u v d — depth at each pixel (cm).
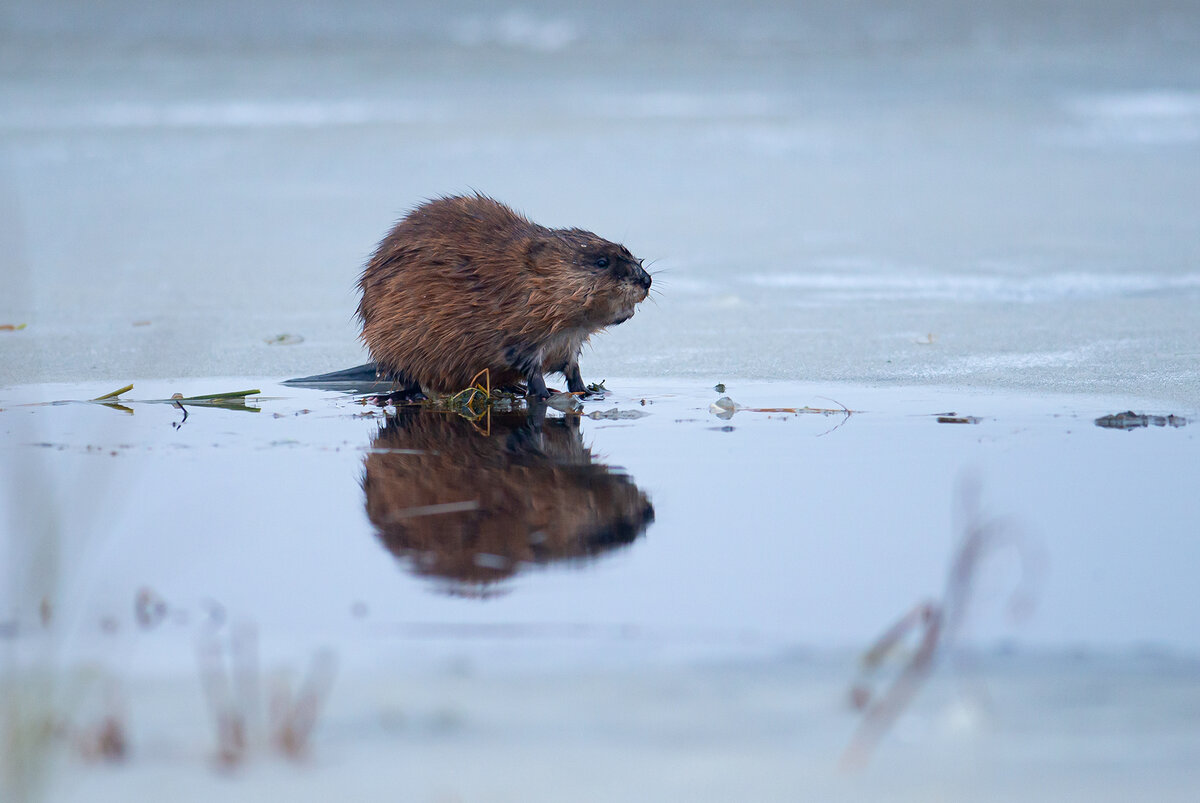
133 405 2555
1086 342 2973
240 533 1752
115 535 1739
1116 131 6456
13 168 5697
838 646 1367
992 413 2383
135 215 4822
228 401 2609
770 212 4781
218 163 5797
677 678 1293
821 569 1603
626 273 2558
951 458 2078
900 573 1586
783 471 2030
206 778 1105
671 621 1441
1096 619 1427
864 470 2022
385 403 2609
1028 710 1215
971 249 4162
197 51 9100
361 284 2766
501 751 1145
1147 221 4531
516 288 2559
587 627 1426
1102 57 8912
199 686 1281
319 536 1736
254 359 2992
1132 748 1147
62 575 1591
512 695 1254
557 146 6091
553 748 1150
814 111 7019
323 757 1138
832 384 2662
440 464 2100
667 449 2180
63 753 1145
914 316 3303
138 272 3972
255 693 1261
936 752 1143
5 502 1880
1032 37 9756
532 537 1736
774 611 1469
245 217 4772
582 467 2075
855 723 1195
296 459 2134
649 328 3253
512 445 2230
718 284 3747
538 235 2597
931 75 8225
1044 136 6356
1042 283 3684
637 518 1808
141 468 2062
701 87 7850
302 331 3272
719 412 2453
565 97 7500
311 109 7138
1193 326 3111
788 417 2394
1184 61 8681
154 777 1105
